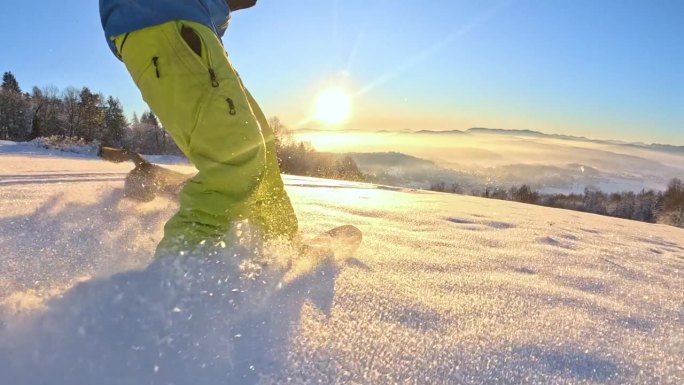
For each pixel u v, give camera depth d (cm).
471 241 270
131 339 102
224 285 134
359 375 103
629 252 285
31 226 192
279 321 123
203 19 178
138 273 133
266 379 98
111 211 226
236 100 171
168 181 248
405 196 568
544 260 234
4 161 591
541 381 109
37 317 106
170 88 168
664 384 113
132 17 172
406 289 161
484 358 117
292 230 188
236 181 164
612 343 133
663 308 171
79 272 141
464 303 154
